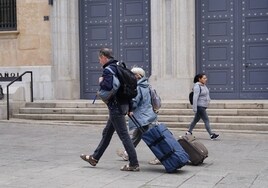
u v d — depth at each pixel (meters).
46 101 18.58
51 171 8.59
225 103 15.62
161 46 18.44
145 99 8.98
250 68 18.36
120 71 8.36
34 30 20.30
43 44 20.17
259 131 13.98
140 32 19.59
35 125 15.75
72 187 7.38
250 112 14.94
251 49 18.36
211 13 18.69
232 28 18.52
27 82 18.44
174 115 15.54
